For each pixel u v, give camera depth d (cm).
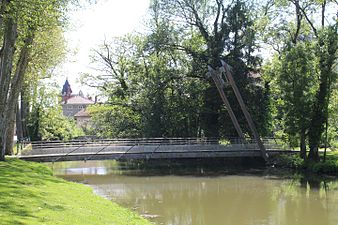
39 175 2356
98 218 1367
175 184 3250
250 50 4716
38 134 5741
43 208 1316
